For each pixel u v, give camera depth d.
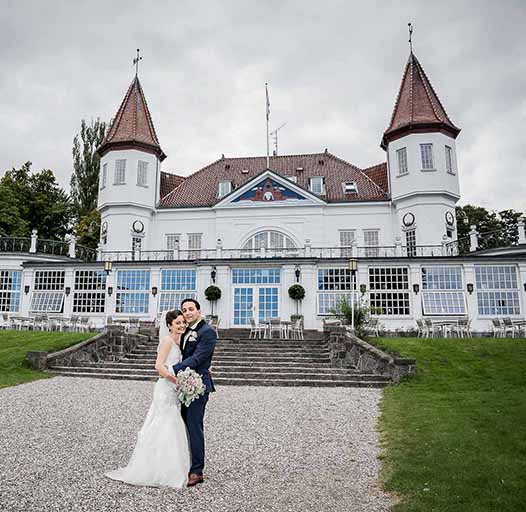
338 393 12.35
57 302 29.11
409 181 32.19
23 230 41.34
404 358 13.74
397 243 28.08
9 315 29.66
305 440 7.59
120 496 5.10
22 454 6.55
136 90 37.59
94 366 15.98
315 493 5.27
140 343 19.34
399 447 7.00
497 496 4.91
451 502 4.80
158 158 36.78
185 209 35.38
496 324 22.03
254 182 34.41
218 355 17.34
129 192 34.41
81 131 51.44
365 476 5.85
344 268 26.91
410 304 25.88
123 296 28.25
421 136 32.50
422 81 34.38
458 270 25.97
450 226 31.98
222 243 34.19
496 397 10.57
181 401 5.49
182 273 28.12
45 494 5.10
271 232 33.97
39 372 14.92
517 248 27.00
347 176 37.00
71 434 7.73
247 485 5.51
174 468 5.47
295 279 27.02
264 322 23.02
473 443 6.89
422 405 10.16
